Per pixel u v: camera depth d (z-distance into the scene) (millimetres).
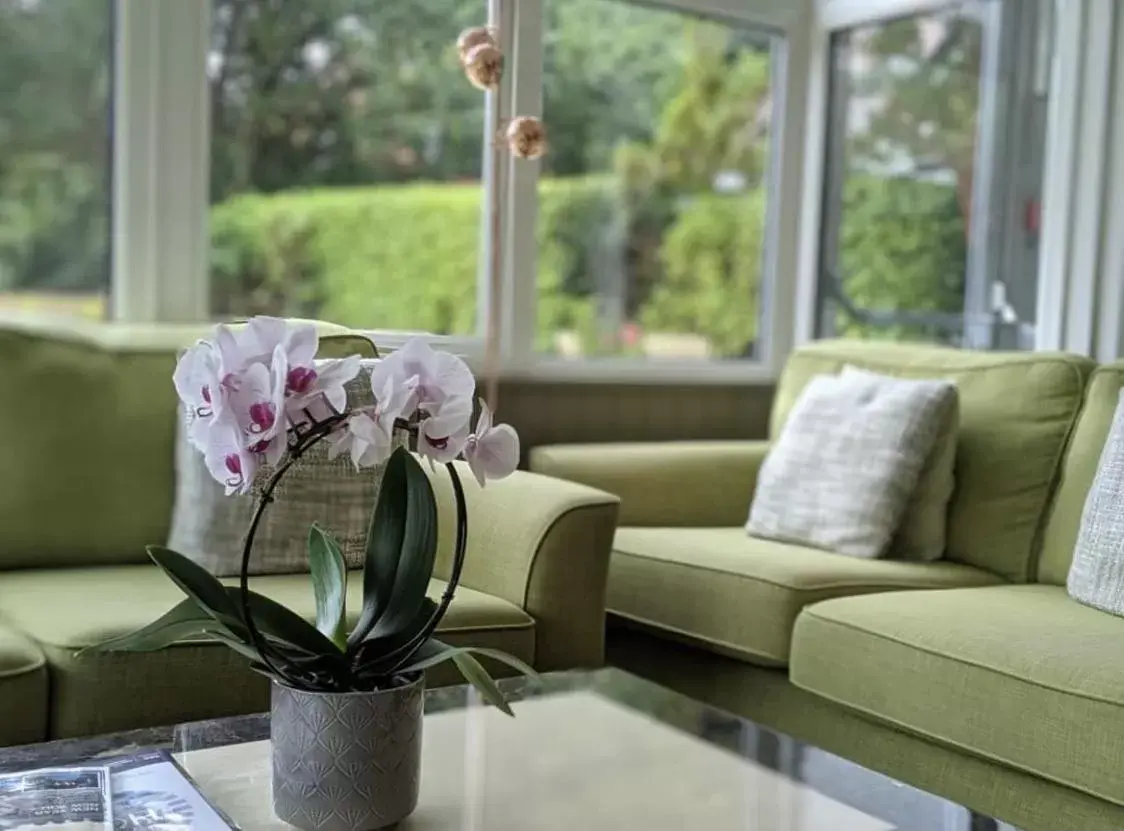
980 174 3125
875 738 1919
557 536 1934
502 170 3033
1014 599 2070
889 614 1900
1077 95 2859
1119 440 2117
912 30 3289
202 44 2652
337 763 1205
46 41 2701
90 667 1565
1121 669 1603
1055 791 1645
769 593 2084
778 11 3447
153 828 1180
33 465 2057
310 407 1160
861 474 2412
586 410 3119
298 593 1865
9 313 2541
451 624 1811
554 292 3617
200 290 2695
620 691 1886
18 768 1295
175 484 2143
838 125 3508
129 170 2580
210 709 1645
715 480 2770
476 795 1397
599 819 1390
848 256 3494
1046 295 2941
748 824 1395
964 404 2545
